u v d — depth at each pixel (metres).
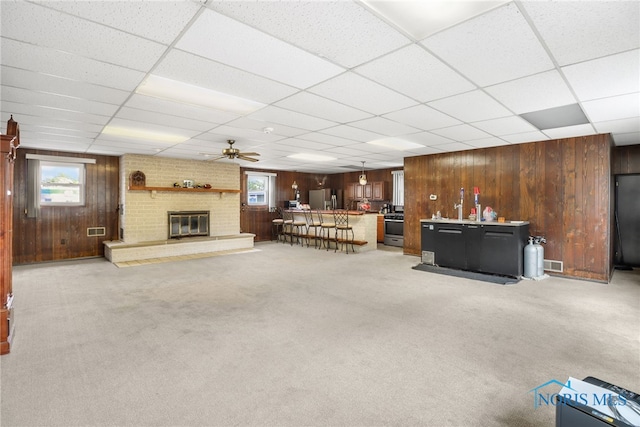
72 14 1.77
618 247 5.83
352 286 4.55
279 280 4.92
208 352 2.55
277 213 10.20
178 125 4.29
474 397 1.96
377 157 7.38
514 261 4.91
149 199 7.12
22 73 2.58
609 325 3.08
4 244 2.60
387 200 9.86
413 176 7.13
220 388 2.06
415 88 2.94
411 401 1.92
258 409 1.85
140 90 3.08
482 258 5.23
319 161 8.17
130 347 2.64
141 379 2.16
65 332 2.94
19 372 2.25
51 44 2.12
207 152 6.57
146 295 4.13
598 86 2.85
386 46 2.17
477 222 5.27
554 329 2.99
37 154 6.18
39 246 6.31
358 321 3.21
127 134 4.87
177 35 2.02
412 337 2.83
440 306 3.67
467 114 3.76
